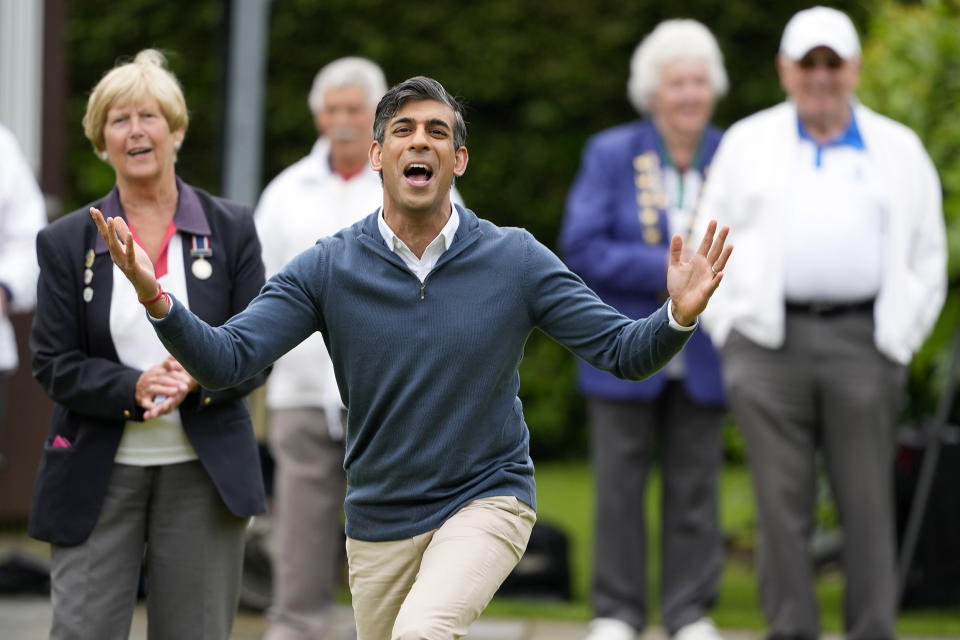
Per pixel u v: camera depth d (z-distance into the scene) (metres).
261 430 24.00
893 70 27.88
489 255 13.63
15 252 21.48
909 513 25.41
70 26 45.31
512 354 13.73
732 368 21.73
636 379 13.30
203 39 46.00
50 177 30.47
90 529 15.05
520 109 47.00
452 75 46.56
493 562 13.40
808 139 21.70
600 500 23.23
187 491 15.27
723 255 12.60
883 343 21.27
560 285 13.68
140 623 23.80
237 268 15.55
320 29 46.50
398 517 13.77
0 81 29.70
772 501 21.42
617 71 46.75
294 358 21.34
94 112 15.27
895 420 21.81
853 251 21.22
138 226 15.34
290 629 21.34
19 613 24.70
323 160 21.92
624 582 23.11
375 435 13.70
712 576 23.05
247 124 24.30
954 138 27.22
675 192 23.75
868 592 21.47
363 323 13.52
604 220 23.66
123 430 15.12
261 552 25.31
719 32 46.56
